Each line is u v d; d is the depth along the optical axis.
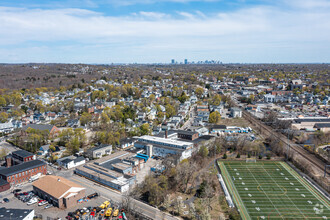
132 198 96.75
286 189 104.19
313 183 109.12
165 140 150.75
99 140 160.25
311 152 143.88
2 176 108.00
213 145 143.00
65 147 152.88
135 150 143.12
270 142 156.88
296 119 196.12
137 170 123.12
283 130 183.12
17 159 133.62
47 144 155.38
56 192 92.25
